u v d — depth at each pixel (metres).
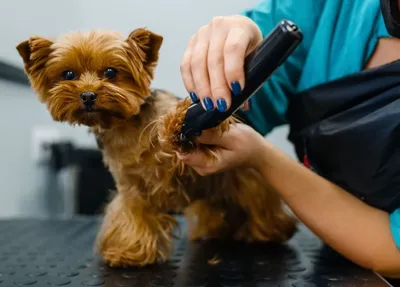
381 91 0.82
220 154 0.71
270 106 1.03
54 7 1.85
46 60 0.76
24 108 1.67
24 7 1.64
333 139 0.81
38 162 1.75
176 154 0.71
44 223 1.23
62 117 0.75
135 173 0.80
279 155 0.79
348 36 0.89
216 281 0.69
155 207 0.83
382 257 0.75
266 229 0.97
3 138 1.51
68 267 0.77
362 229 0.77
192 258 0.84
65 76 0.75
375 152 0.77
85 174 1.67
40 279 0.70
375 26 0.87
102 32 0.77
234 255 0.87
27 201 1.67
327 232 0.79
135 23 2.01
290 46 0.49
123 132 0.78
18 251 0.89
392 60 0.84
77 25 2.00
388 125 0.75
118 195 0.86
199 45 0.61
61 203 1.92
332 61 0.91
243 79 0.53
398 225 0.76
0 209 1.48
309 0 0.97
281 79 1.00
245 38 0.58
